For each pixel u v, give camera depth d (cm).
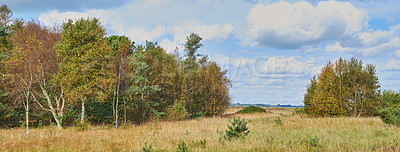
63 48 1969
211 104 3106
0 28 2512
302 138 922
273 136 1006
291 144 790
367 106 2158
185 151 728
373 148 715
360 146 736
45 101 2112
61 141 1026
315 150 722
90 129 1745
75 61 1945
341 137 930
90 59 2030
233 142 853
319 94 2317
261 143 816
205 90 3144
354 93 2231
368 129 1112
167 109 2698
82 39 2016
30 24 3023
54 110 1966
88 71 1994
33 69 1728
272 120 2020
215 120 2211
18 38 2602
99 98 1997
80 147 884
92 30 2053
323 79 2338
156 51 2964
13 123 2314
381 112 1338
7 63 1711
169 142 925
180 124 1838
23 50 1741
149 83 2592
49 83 2025
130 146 873
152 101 2631
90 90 1941
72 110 2192
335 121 1485
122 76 2220
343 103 2219
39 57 1858
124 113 2345
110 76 2069
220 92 3122
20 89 1734
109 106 2509
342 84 2269
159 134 1170
